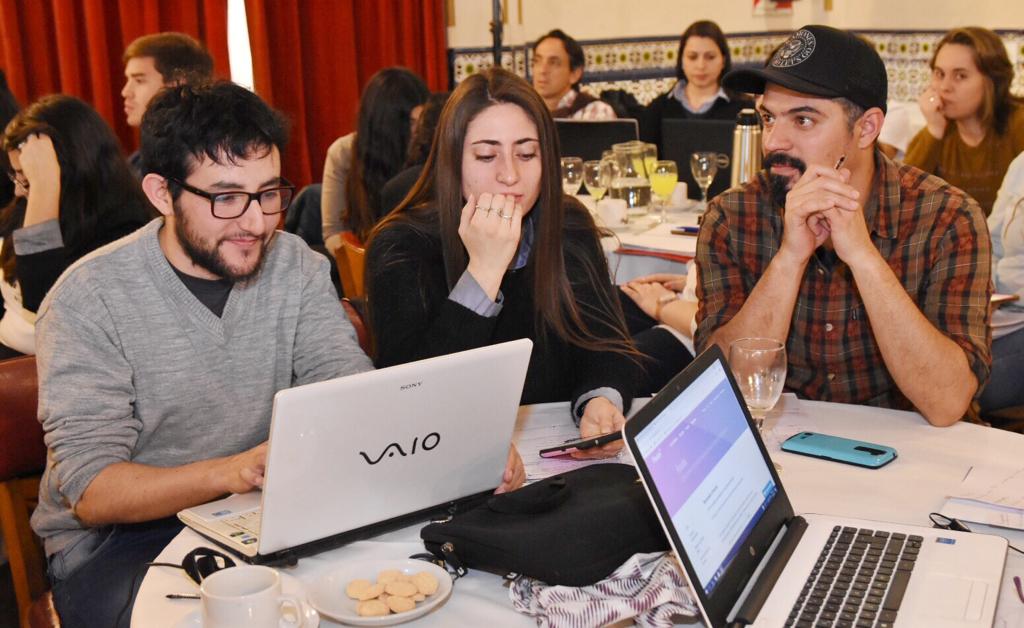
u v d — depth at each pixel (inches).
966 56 147.5
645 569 47.5
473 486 56.1
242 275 64.6
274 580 42.6
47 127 104.4
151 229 67.3
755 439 53.3
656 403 45.6
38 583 74.8
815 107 73.6
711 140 150.0
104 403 63.0
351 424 48.3
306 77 207.8
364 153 154.8
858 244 70.1
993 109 148.7
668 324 104.9
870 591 45.4
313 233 183.2
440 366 50.2
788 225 72.9
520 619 45.7
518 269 78.2
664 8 246.2
